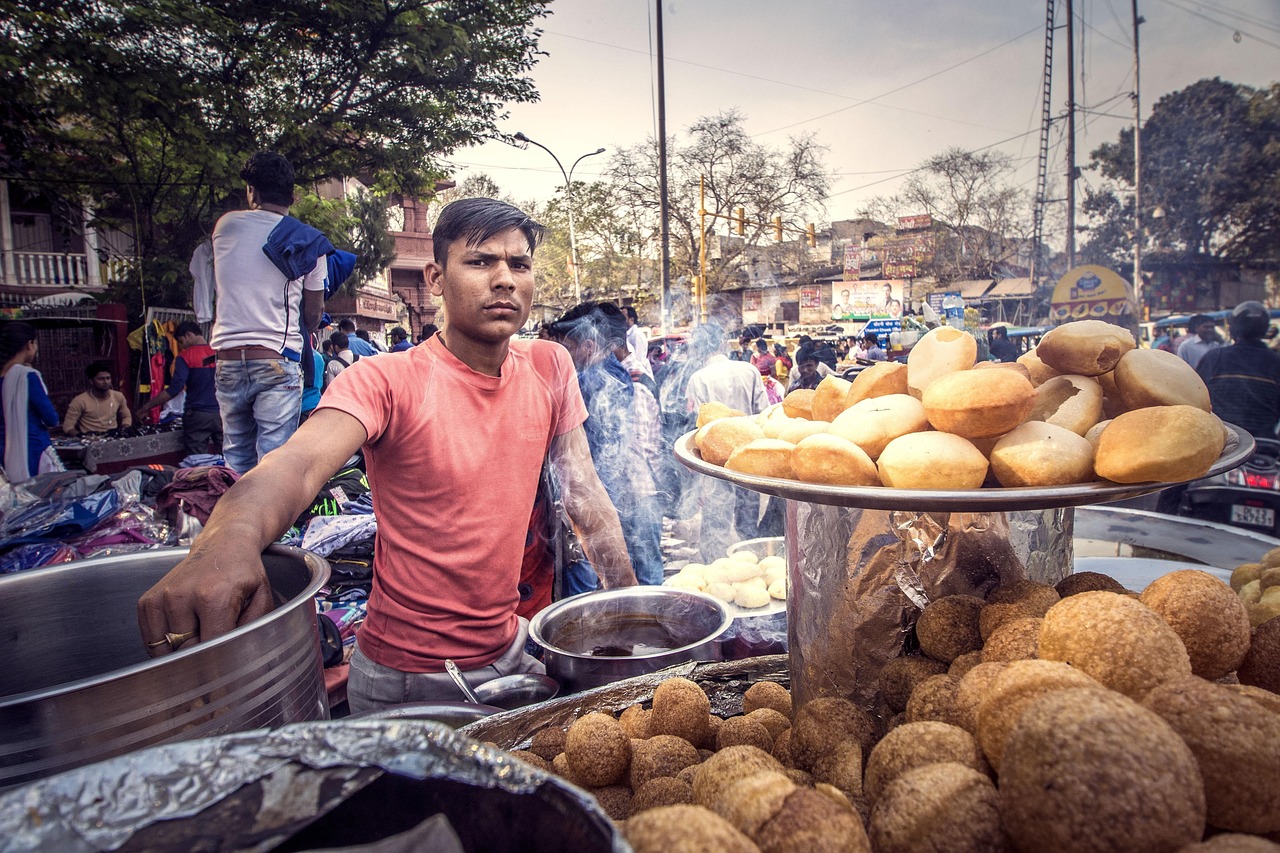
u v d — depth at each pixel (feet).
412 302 119.24
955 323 28.02
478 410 5.48
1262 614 3.37
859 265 102.63
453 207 5.37
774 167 93.35
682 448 4.30
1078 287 35.60
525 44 45.52
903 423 3.35
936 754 2.43
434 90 44.32
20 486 10.73
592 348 10.80
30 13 31.78
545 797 1.65
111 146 41.34
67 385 37.04
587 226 103.30
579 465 6.72
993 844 2.01
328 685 6.72
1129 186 63.52
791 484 3.02
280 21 37.88
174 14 33.63
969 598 3.38
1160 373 3.21
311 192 48.96
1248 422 15.16
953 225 92.58
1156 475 2.68
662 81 46.85
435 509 5.42
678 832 1.81
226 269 11.66
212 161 36.04
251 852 1.64
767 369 38.29
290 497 4.07
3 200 49.11
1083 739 1.84
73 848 1.51
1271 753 1.98
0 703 2.43
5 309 36.81
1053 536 3.66
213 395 21.57
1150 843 1.71
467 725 3.61
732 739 3.35
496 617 5.77
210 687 2.88
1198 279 61.62
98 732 2.59
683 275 95.76
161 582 3.31
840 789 2.73
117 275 46.91
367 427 4.92
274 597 4.41
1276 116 55.47
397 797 1.78
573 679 4.79
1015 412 3.02
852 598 3.49
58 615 4.47
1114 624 2.44
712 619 5.58
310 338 13.23
